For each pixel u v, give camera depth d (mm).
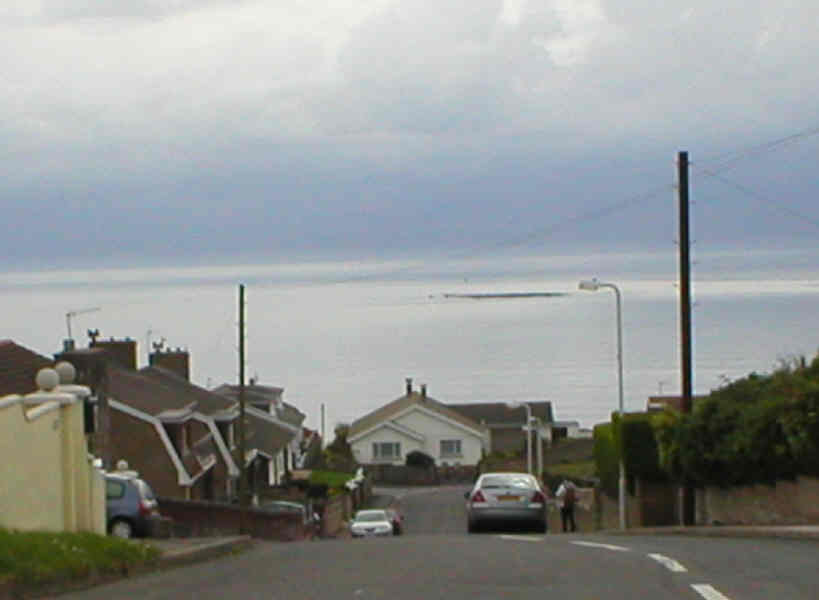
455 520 57688
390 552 21469
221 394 69938
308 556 20906
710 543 23125
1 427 16016
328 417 106562
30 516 17000
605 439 44594
